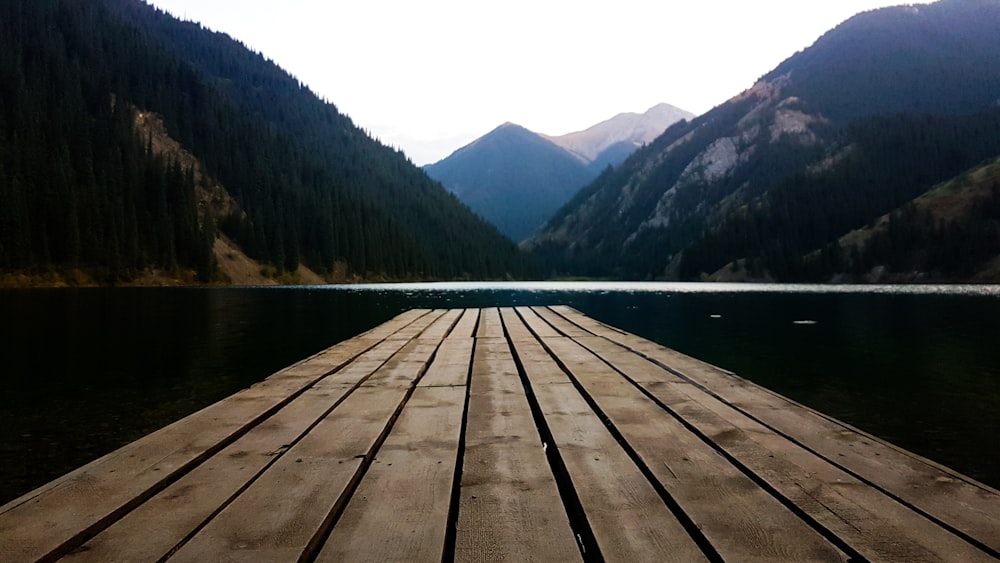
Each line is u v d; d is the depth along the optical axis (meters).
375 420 4.34
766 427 4.11
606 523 2.46
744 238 151.75
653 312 36.81
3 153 85.75
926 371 15.65
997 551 2.18
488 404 4.90
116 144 103.81
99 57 144.12
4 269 74.38
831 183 169.12
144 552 2.20
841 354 18.61
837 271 116.06
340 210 136.62
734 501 2.71
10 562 2.08
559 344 8.80
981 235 100.62
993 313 33.84
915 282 102.44
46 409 11.53
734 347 20.16
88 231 82.69
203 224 101.94
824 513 2.55
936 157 163.25
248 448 3.62
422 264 150.12
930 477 3.04
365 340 9.55
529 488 2.89
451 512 2.97
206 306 40.97
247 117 173.25
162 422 10.71
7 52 122.12
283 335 23.06
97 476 3.05
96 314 33.50
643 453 3.49
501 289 88.50
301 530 2.38
